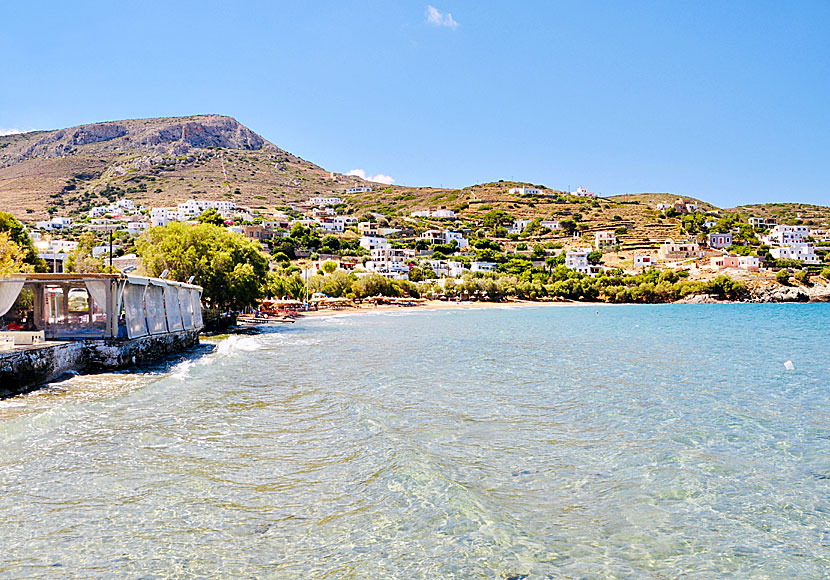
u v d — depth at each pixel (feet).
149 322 111.65
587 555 32.37
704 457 50.83
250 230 645.51
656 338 180.65
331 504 38.78
